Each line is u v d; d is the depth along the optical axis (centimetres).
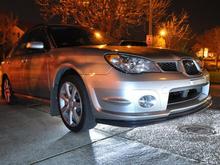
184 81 361
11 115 512
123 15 1457
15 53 573
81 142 368
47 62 445
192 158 314
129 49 379
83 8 1458
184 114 368
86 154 330
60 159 318
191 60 401
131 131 408
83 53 385
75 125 397
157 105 339
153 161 308
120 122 337
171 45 2328
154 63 350
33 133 406
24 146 357
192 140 369
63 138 383
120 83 332
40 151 341
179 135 388
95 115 360
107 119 350
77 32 512
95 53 370
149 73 341
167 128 420
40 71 463
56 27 506
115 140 373
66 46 459
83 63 376
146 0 1515
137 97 329
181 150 336
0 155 331
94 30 557
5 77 616
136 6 1498
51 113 451
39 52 473
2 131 418
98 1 1430
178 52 408
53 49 447
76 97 397
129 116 329
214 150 335
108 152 335
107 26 1454
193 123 446
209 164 299
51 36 474
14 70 557
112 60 348
